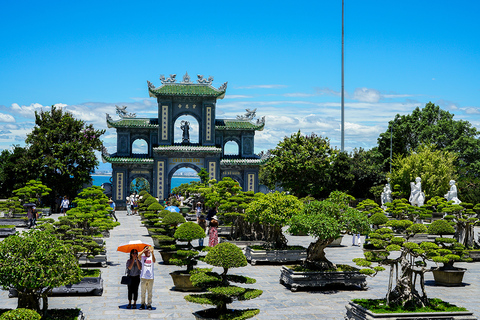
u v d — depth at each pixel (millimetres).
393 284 23281
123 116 69812
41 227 21953
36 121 65750
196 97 69188
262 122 71375
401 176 67562
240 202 34062
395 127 87375
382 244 17891
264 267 27219
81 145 63500
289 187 68375
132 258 18781
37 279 13805
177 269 26453
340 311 18562
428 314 15531
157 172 68125
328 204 22656
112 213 53875
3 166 73562
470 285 23375
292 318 17656
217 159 69062
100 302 19484
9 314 11484
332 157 67000
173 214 28359
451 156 71125
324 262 22547
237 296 15258
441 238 24031
